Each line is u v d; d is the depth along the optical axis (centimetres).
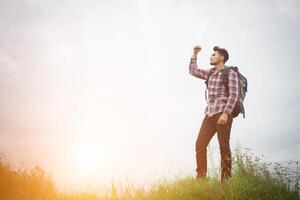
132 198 545
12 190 621
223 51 596
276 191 551
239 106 557
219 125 557
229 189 522
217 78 577
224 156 555
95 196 575
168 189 551
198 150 579
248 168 589
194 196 517
